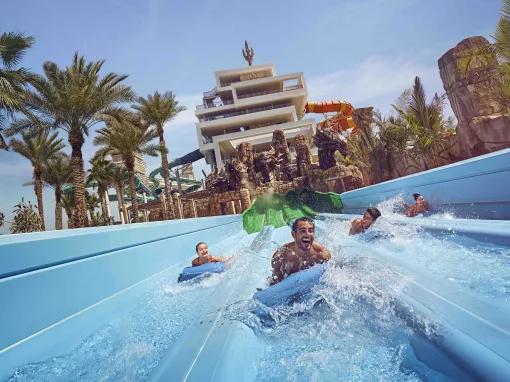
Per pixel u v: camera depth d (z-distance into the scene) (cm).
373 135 2291
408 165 1959
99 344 269
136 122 2291
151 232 554
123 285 423
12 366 230
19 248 264
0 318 238
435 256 376
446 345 172
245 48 5753
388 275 298
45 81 1582
